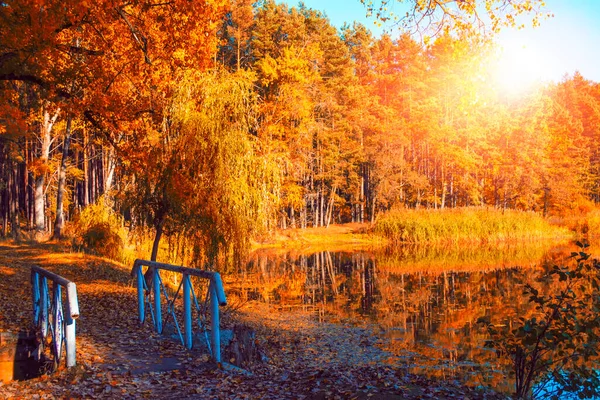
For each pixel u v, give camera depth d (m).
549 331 7.63
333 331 14.69
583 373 7.74
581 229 57.06
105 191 32.00
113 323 10.84
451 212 52.22
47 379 6.99
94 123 15.35
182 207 15.91
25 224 47.34
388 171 61.81
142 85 15.66
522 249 40.75
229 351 8.87
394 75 78.44
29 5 10.44
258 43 60.88
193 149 15.88
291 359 11.08
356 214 73.19
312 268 31.55
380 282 25.17
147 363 7.96
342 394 6.66
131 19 14.45
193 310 14.61
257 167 17.33
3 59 12.06
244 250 17.05
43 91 13.56
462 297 20.36
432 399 6.65
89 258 22.59
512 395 7.76
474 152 68.38
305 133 49.09
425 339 13.80
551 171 69.50
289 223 60.47
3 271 16.86
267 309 18.05
